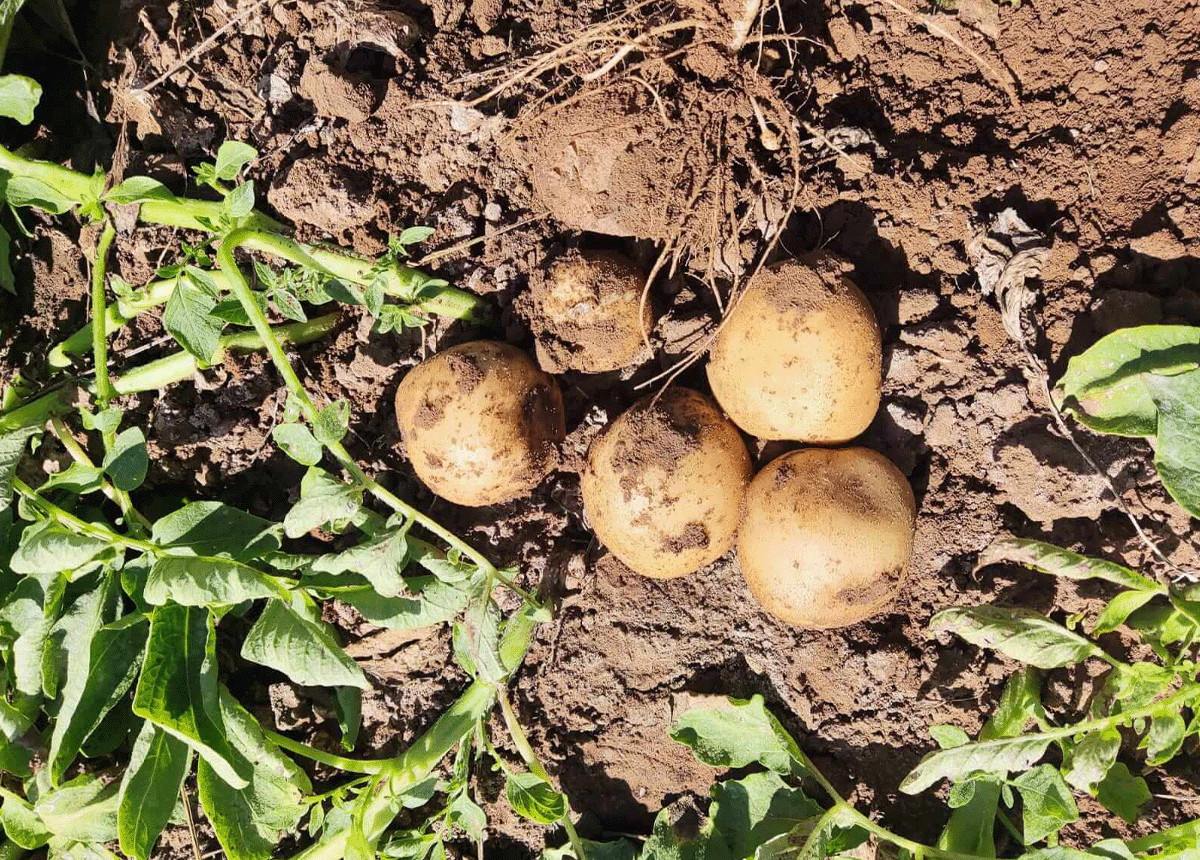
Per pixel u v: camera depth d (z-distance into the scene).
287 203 0.60
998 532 0.57
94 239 0.62
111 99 0.62
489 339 0.59
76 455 0.60
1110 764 0.54
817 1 0.57
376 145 0.60
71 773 0.61
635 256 0.58
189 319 0.56
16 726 0.58
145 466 0.56
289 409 0.55
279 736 0.57
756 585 0.54
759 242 0.57
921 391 0.57
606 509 0.55
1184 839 0.53
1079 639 0.55
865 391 0.53
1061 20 0.55
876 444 0.58
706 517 0.54
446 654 0.61
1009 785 0.57
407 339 0.60
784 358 0.52
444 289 0.59
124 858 0.62
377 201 0.60
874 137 0.56
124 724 0.59
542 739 0.61
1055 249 0.56
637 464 0.54
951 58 0.56
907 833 0.58
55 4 0.60
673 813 0.60
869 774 0.58
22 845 0.59
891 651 0.58
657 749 0.60
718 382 0.55
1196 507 0.52
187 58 0.61
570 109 0.56
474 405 0.54
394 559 0.54
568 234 0.59
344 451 0.55
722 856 0.58
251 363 0.61
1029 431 0.56
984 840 0.56
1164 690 0.55
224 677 0.62
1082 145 0.56
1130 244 0.55
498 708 0.61
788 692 0.59
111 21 0.61
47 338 0.63
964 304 0.57
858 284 0.57
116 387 0.60
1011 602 0.57
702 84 0.56
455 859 0.62
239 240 0.56
